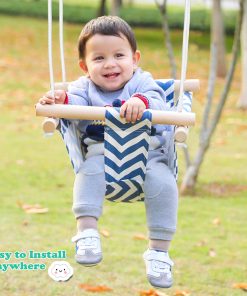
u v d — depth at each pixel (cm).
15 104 1237
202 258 539
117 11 1794
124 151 307
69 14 2420
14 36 2028
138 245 564
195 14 2002
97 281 482
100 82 319
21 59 1703
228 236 600
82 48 325
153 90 322
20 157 876
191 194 743
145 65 1736
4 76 1477
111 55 317
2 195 700
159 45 2069
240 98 1325
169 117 297
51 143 973
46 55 1781
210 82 743
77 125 326
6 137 994
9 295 450
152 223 312
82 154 329
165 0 752
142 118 297
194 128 1088
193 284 486
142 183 313
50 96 301
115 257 530
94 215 305
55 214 643
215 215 666
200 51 1953
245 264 530
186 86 345
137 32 2305
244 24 1309
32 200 686
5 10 2464
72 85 333
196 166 748
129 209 680
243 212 680
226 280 496
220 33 1680
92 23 322
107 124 302
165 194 312
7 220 613
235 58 721
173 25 2364
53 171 813
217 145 1011
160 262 310
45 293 456
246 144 1027
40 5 2486
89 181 310
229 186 785
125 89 321
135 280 488
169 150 322
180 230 612
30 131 1044
